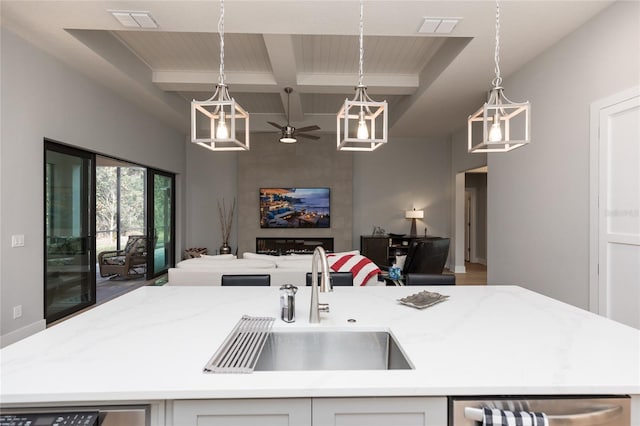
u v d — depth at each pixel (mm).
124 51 4219
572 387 941
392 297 1933
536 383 949
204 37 4078
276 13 2895
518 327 1409
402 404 948
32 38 3314
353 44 4188
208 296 1944
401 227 7914
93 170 4500
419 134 7547
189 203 7746
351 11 2854
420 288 2164
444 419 949
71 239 4109
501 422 897
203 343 1236
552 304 1773
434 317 1551
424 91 4844
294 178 7656
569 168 3168
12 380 960
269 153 7648
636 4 2480
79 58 3766
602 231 2785
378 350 1432
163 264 6820
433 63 4457
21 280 3311
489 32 3154
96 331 1359
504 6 2748
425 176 7906
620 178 2629
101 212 8156
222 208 7848
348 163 7672
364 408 945
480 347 1199
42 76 3539
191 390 917
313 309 1476
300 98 6141
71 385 933
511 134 4102
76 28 3135
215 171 7809
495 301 1837
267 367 1399
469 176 9117
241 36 4055
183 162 7492
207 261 3590
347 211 7660
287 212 7629
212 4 2764
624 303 2607
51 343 1231
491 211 4637
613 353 1148
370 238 7344
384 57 4539
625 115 2580
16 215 3250
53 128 3695
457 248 7285
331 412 945
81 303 4277
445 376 988
